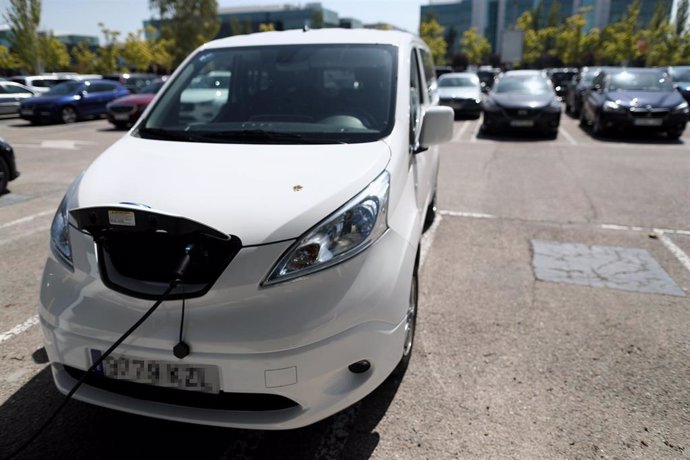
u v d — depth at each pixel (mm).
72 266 2156
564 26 54062
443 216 5891
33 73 32438
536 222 5668
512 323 3455
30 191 7164
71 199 2357
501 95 12750
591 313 3596
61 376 2227
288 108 3131
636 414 2564
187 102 3281
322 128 2920
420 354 3076
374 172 2365
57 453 2340
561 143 11320
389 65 3277
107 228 2062
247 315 1935
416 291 2951
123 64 47031
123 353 2027
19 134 13977
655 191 6945
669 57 35469
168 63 44719
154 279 2031
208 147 2705
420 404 2641
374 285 2105
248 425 2014
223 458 2326
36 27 32094
